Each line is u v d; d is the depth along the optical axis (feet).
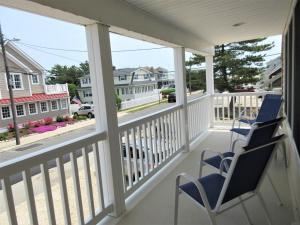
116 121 7.89
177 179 6.25
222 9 10.30
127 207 8.43
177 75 13.98
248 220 6.81
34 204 5.26
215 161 8.07
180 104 13.91
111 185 7.79
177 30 12.90
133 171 10.53
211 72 20.31
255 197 8.29
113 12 7.68
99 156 7.61
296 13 9.62
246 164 5.29
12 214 4.80
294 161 8.80
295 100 9.61
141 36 10.05
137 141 10.24
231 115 22.65
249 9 10.63
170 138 12.67
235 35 16.63
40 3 5.34
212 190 6.14
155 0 8.39
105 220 7.78
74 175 6.47
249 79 38.83
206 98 19.34
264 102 14.25
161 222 7.43
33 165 5.19
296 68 9.55
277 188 8.93
